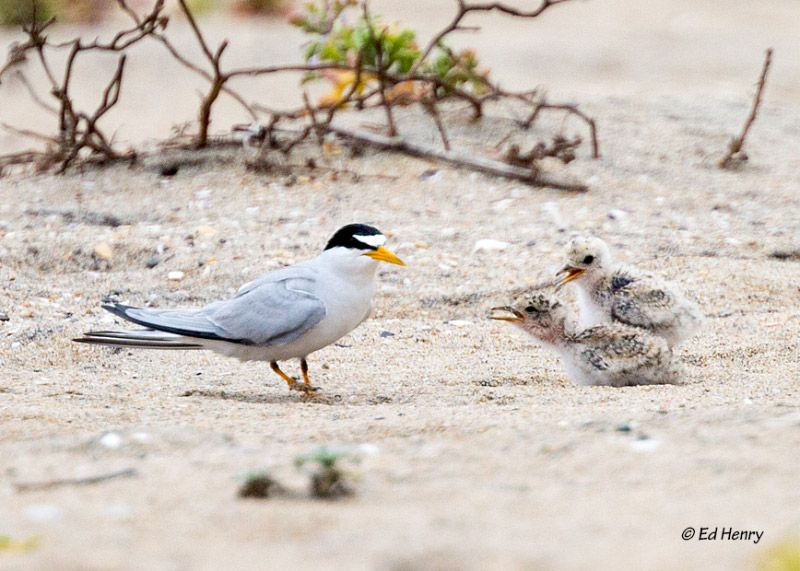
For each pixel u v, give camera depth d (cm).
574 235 1377
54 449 727
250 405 893
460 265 1291
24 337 1088
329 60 1708
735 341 1090
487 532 541
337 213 1441
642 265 1281
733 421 747
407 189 1524
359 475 620
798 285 1232
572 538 530
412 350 1097
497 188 1540
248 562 504
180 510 590
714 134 1789
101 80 2373
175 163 1608
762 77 1639
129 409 873
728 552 507
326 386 981
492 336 1134
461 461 679
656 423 752
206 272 1260
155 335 951
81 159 1647
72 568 495
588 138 1725
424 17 3011
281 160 1595
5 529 561
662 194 1540
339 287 948
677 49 2705
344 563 500
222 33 2736
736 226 1420
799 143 1795
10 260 1280
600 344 981
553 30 2939
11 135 2052
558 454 684
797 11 3200
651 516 564
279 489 624
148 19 1548
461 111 1761
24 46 1588
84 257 1298
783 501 578
